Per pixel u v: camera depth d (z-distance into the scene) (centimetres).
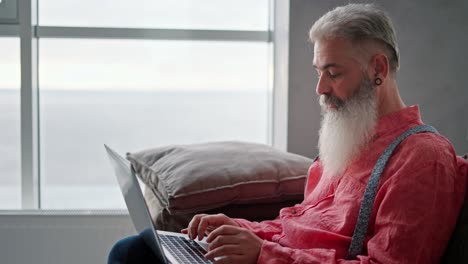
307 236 151
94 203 304
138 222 152
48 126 299
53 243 272
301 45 260
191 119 306
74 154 301
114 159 156
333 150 154
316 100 263
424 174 131
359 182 147
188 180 202
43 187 300
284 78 269
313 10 258
